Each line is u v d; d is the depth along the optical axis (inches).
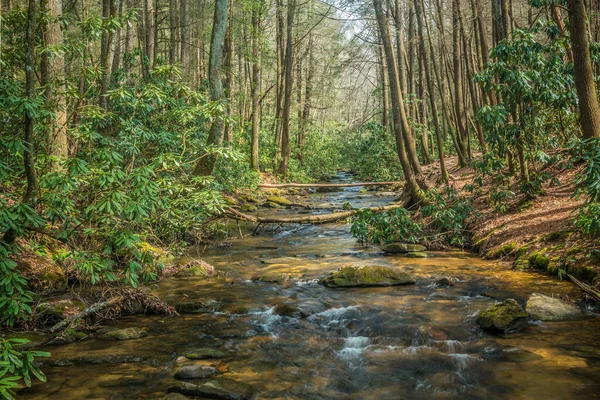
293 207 706.8
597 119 315.0
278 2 1046.4
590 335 204.2
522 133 387.9
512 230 365.1
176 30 961.5
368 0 812.0
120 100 348.8
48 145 286.8
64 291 270.2
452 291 277.6
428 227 452.8
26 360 137.7
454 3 737.0
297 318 245.1
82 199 244.5
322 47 1418.6
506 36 505.0
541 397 154.6
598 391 156.3
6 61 292.8
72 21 366.0
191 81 973.8
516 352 191.3
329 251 418.6
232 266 364.2
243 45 935.7
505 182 446.3
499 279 292.2
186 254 397.4
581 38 316.5
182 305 261.6
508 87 380.2
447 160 884.0
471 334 213.9
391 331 222.4
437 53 1143.0
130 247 225.0
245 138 996.6
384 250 407.2
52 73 335.0
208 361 192.4
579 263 274.8
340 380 174.7
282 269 350.0
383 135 1025.5
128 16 327.9
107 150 211.3
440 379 173.3
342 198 819.4
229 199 632.4
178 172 360.2
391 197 798.5
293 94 1492.4
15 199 258.1
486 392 161.5
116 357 194.7
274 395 162.7
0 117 239.1
